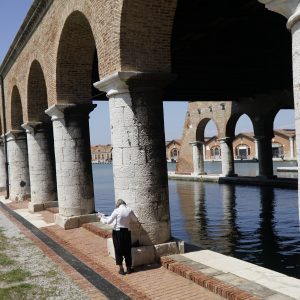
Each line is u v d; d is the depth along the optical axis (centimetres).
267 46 1739
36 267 1023
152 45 1026
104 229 1390
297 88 514
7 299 804
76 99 1541
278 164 6700
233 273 861
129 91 1019
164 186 1047
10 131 2575
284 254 1281
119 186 1042
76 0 1273
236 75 2300
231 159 3862
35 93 2070
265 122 3369
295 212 2006
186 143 4638
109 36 1054
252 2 1255
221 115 3884
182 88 2627
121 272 937
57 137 1566
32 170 2119
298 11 507
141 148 1022
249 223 1792
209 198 2730
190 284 838
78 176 1560
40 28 1730
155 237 1026
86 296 800
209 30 1487
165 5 1016
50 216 1878
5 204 2544
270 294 720
